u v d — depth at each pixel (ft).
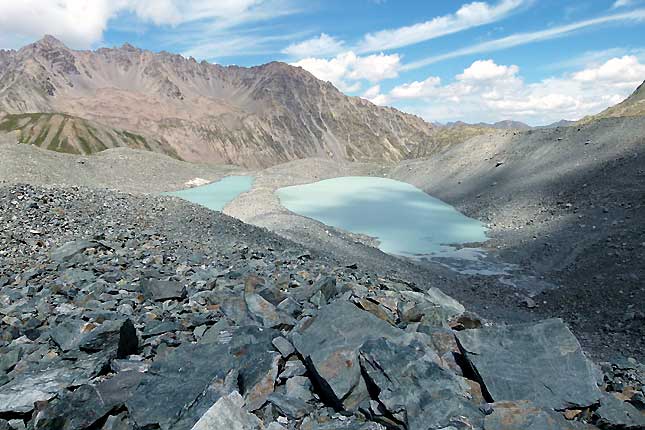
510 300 119.24
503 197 242.99
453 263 160.86
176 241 81.51
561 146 273.75
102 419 21.75
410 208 270.46
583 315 101.24
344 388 23.75
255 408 23.04
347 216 248.93
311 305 39.93
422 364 24.44
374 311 36.22
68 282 45.68
